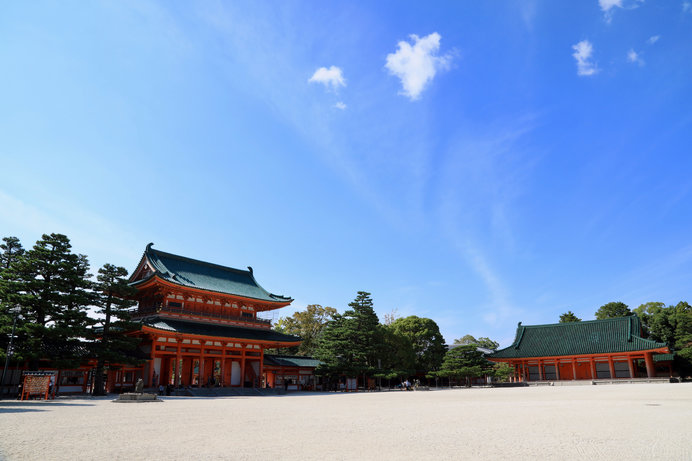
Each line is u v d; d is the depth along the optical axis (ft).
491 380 284.61
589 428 47.01
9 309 117.80
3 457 32.37
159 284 179.83
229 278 224.53
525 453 32.96
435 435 43.65
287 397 148.97
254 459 31.50
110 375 156.87
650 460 29.58
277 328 295.28
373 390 219.41
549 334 261.85
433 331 288.51
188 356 182.39
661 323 282.97
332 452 34.27
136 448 36.65
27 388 109.50
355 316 223.51
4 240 148.56
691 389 132.26
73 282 136.36
